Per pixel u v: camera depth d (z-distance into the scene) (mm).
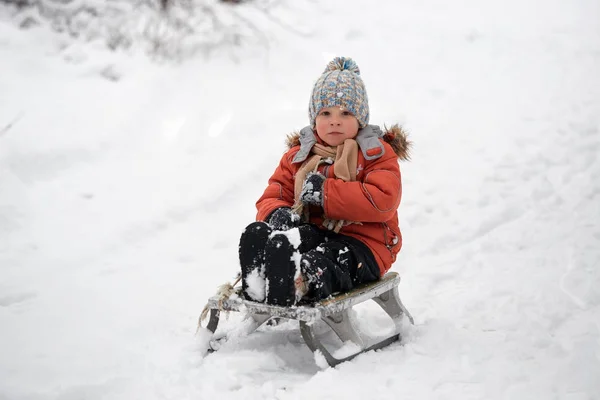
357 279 6914
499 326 7469
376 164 7195
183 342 7254
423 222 10766
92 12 16828
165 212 11367
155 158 12891
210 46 16109
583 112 13375
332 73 7453
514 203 10930
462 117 13781
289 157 7656
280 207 7188
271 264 6203
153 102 14227
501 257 9508
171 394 6047
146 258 10180
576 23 17016
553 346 6805
